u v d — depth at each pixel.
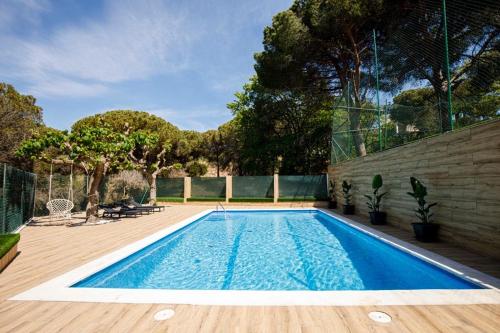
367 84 11.16
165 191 18.45
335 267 5.41
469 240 5.35
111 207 11.86
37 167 16.27
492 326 2.60
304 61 16.27
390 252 6.13
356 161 11.79
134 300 3.26
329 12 13.12
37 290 3.59
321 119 21.98
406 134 8.30
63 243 6.43
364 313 2.88
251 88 23.69
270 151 22.02
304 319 2.77
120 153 10.37
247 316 2.84
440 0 6.49
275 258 6.13
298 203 16.34
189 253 6.62
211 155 27.62
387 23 13.41
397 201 8.33
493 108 5.55
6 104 15.25
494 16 5.36
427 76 7.18
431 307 3.01
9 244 4.71
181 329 2.61
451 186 5.90
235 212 14.69
